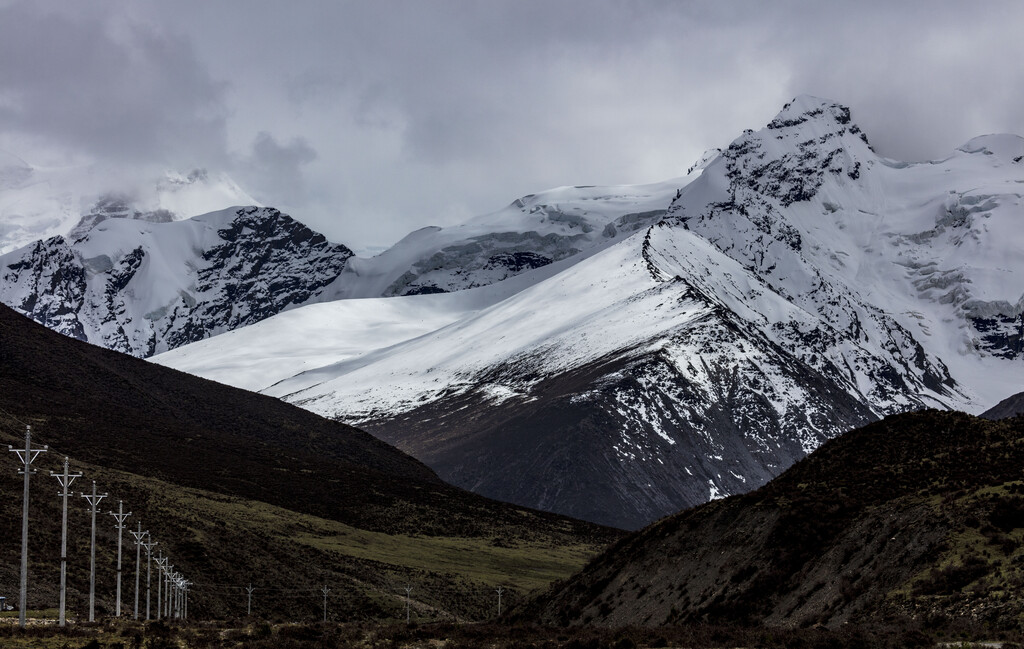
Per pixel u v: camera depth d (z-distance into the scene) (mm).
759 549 88000
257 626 84188
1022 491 76875
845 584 77938
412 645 74750
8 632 72312
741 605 83625
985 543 72938
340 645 76250
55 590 121938
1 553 128375
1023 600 64375
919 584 71875
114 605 123812
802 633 66438
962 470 84875
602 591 101062
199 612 137125
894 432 97688
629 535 109875
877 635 63625
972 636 62250
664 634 71062
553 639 74188
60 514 148125
